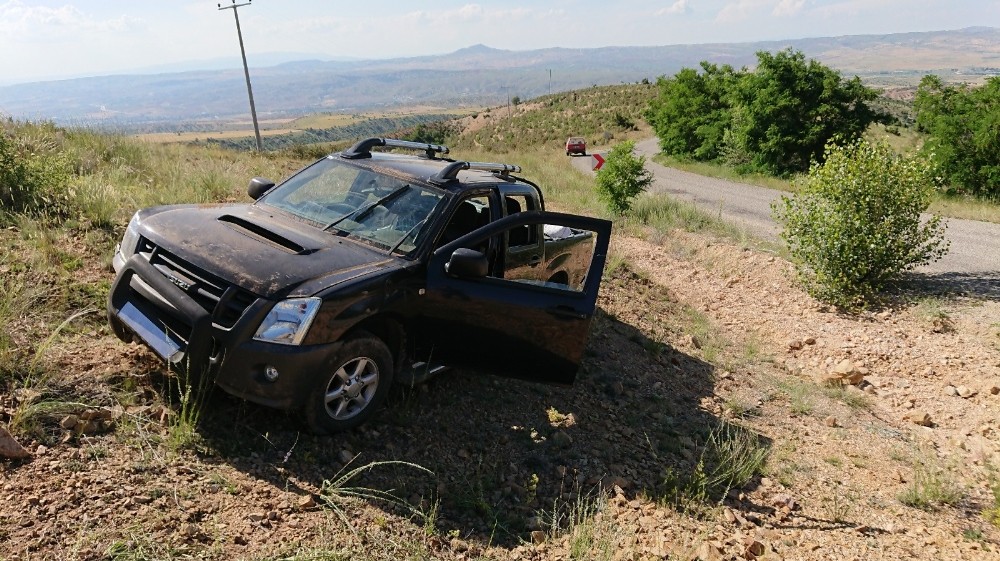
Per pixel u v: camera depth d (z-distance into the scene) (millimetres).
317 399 4152
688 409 6715
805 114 33625
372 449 4465
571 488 4719
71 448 3715
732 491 5234
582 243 6637
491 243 5266
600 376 6750
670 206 17984
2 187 7379
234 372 3928
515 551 3906
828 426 6941
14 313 4785
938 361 8797
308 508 3730
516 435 5219
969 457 6543
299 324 3975
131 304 4332
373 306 4316
